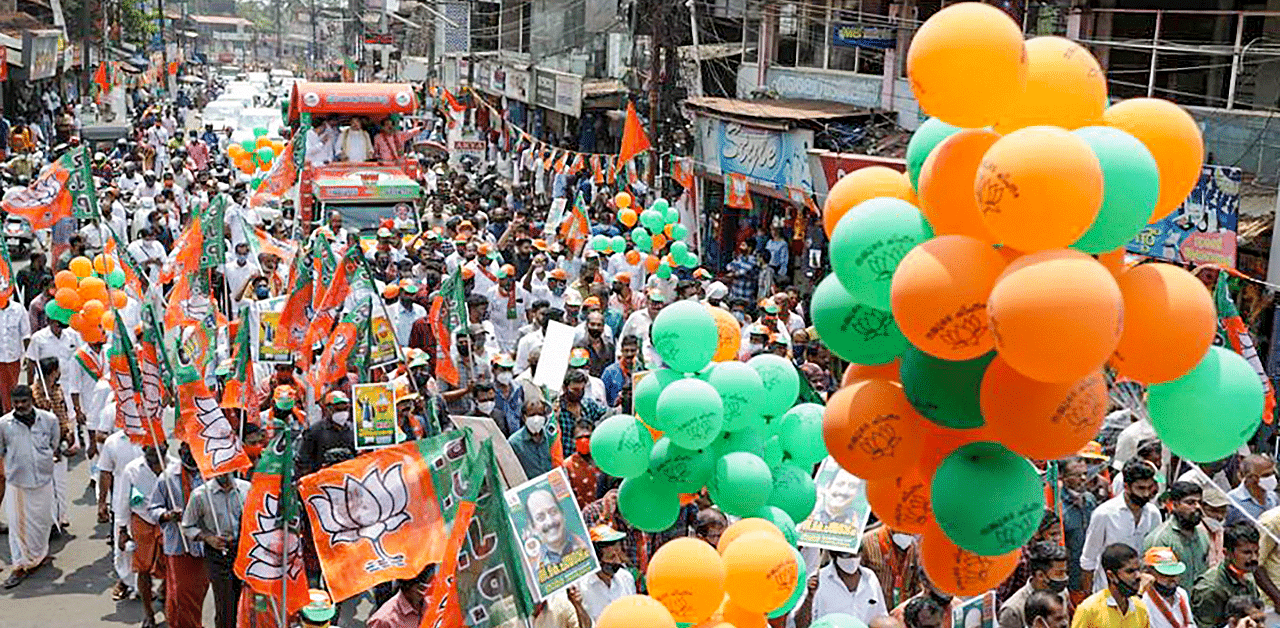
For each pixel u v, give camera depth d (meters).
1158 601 7.67
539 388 11.10
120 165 29.41
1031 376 4.42
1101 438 10.46
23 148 37.34
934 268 4.59
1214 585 8.16
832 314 5.37
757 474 6.79
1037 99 4.83
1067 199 4.34
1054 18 17.42
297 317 13.30
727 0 27.12
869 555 8.54
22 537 11.01
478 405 11.51
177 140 38.88
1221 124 15.12
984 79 4.57
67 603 10.68
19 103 45.09
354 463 7.24
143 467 10.01
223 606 9.46
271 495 7.55
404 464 7.30
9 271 14.02
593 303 14.20
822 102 23.02
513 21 46.28
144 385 9.96
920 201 4.96
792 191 20.83
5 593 10.83
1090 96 4.88
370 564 7.21
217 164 33.94
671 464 6.97
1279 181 13.94
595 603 7.76
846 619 5.86
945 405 5.03
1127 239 4.71
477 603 6.41
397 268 16.89
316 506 7.18
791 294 15.91
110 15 72.25
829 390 13.10
